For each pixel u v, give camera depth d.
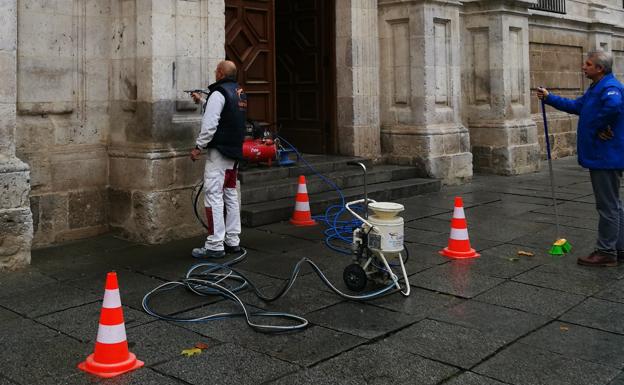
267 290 4.91
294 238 6.69
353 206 8.15
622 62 17.47
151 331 4.04
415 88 10.12
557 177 11.39
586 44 15.76
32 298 4.74
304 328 4.08
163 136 6.55
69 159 6.55
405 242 6.46
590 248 6.18
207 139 5.72
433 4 10.01
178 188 6.61
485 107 11.79
